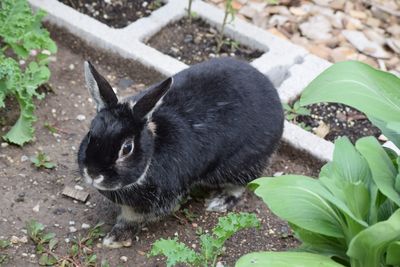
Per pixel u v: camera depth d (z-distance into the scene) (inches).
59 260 49.6
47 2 65.5
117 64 63.6
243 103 52.1
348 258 43.7
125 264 50.2
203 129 51.1
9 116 58.1
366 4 72.9
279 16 70.6
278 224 53.7
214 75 52.6
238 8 70.7
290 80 62.1
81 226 52.1
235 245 51.9
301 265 39.7
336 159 44.1
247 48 65.9
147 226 52.6
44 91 60.7
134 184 48.7
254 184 43.7
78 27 63.8
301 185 42.8
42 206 52.9
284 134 58.0
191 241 52.1
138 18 67.6
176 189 51.0
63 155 56.3
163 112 50.4
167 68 61.7
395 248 40.6
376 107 41.8
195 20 67.6
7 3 58.6
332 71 43.3
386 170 42.1
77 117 59.4
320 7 72.1
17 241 50.4
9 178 54.2
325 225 42.1
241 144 52.4
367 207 42.1
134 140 46.8
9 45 60.0
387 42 69.2
